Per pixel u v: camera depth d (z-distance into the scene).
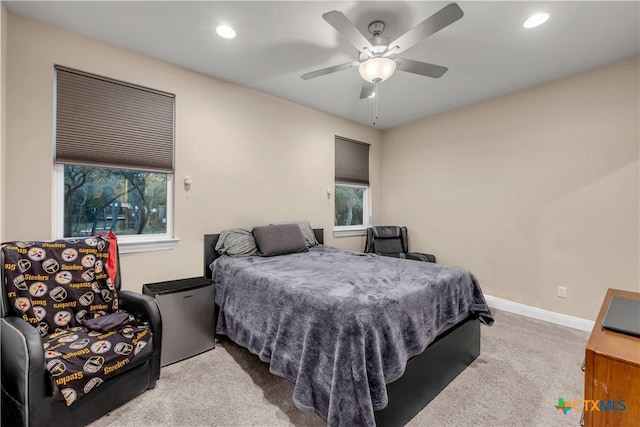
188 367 2.07
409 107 3.63
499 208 3.28
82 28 2.06
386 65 1.90
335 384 1.27
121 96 2.33
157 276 2.51
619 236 2.50
